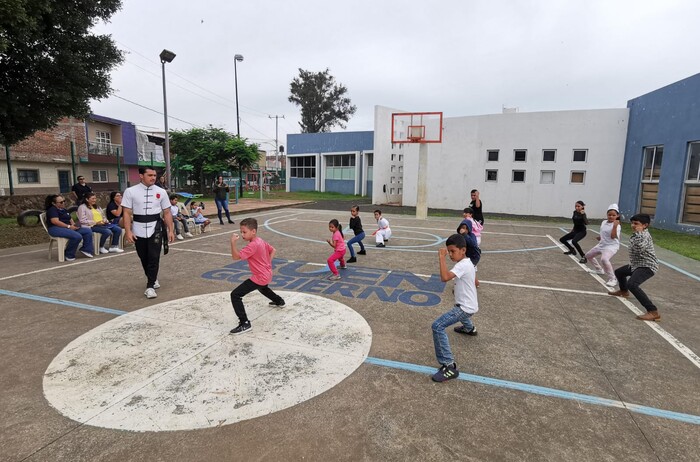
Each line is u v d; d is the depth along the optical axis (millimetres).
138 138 36188
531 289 6574
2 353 4055
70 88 10133
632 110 17109
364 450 2691
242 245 10312
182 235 11586
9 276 6996
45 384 3479
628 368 3895
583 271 7883
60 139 25594
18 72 9688
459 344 4387
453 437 2836
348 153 33656
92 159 27750
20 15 7398
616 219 6730
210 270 7559
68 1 9914
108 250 9203
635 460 2631
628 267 5953
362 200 28312
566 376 3721
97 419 3000
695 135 13203
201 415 3053
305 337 4480
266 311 5301
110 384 3482
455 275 3789
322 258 8789
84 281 6711
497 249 10242
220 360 3922
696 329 4926
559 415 3113
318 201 27078
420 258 8859
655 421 3059
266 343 4312
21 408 3135
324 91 52062
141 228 5785
